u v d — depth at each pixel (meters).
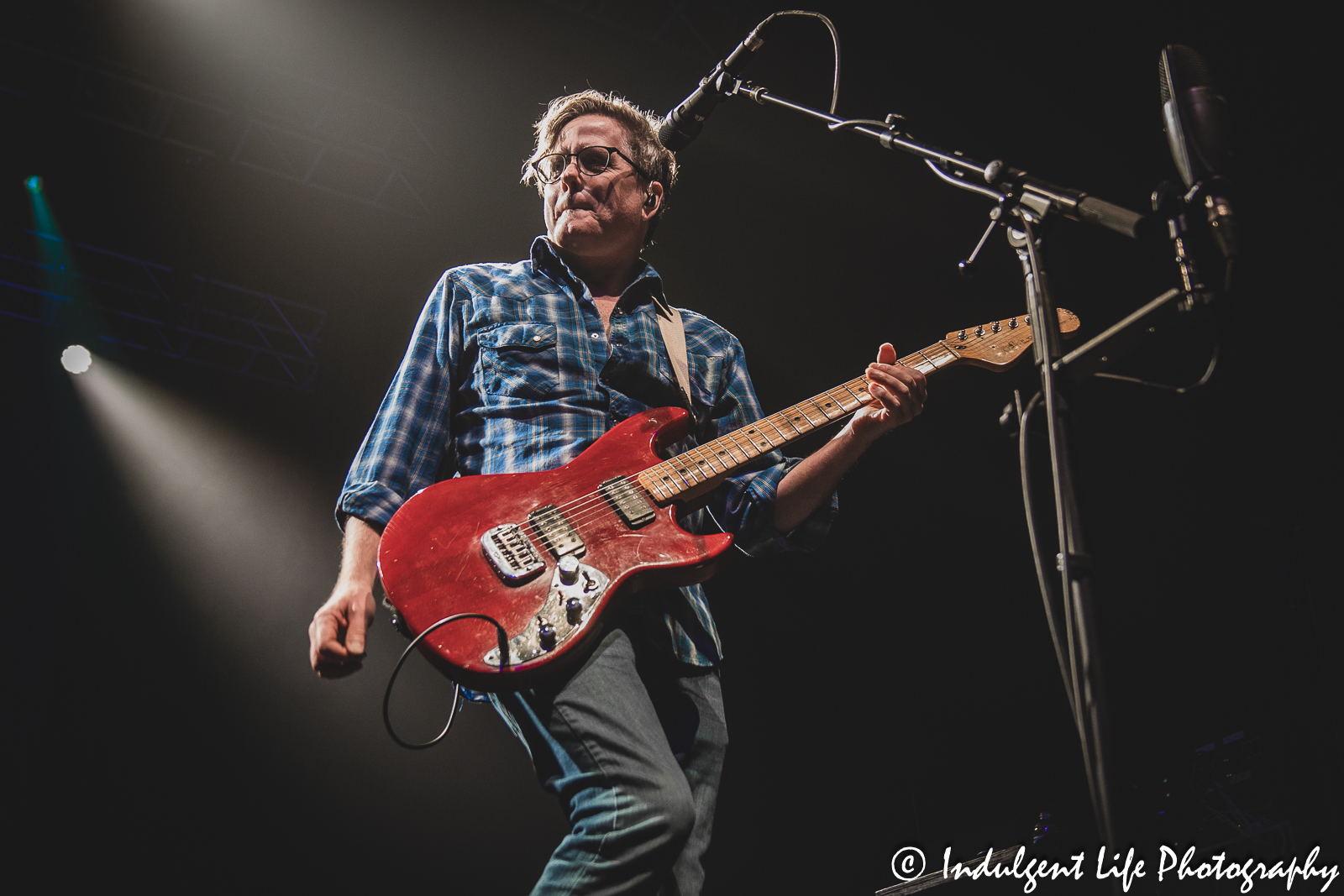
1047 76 5.68
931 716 7.42
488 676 1.66
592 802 1.63
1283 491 5.41
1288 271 5.20
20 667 7.67
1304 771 3.96
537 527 1.85
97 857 7.09
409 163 7.39
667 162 2.61
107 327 8.24
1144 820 4.21
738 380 2.46
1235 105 5.07
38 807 7.17
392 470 1.99
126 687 7.62
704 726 1.95
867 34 5.85
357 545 1.86
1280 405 5.43
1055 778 6.58
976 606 7.34
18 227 7.56
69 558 7.99
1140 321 1.47
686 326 2.45
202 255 7.88
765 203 6.88
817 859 7.57
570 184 2.41
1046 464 6.81
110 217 7.62
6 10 6.44
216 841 7.22
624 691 1.71
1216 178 1.49
